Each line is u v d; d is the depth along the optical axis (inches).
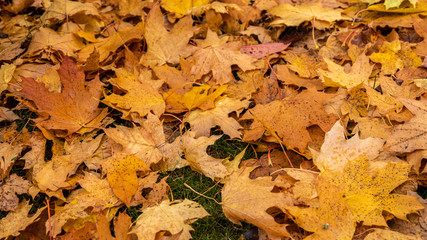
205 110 34.3
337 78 34.6
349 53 37.0
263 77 36.1
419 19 38.0
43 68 37.2
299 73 36.1
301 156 32.7
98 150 32.9
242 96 35.2
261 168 32.1
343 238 28.3
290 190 30.4
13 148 33.1
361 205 29.4
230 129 33.1
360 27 39.7
